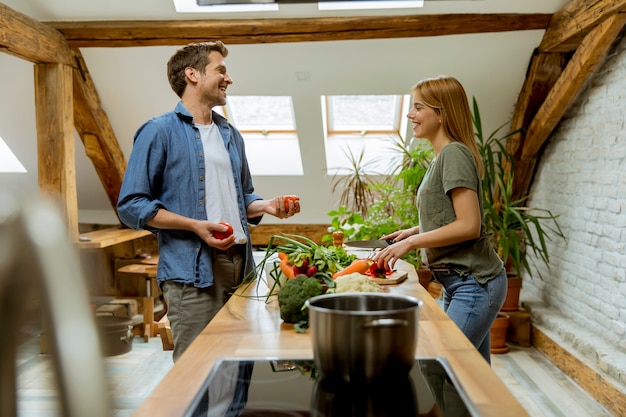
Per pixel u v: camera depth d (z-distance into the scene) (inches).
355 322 41.9
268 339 56.7
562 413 137.3
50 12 183.5
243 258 98.0
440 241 86.4
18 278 16.6
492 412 38.0
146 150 91.8
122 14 184.4
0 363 16.3
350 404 39.3
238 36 183.3
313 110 212.2
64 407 16.8
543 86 192.9
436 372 46.2
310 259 74.5
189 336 91.6
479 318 90.7
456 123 93.7
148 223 89.0
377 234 184.4
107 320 178.5
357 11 179.5
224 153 98.9
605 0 143.1
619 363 139.6
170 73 100.3
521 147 206.4
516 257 185.3
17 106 211.3
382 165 239.1
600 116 165.6
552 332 180.1
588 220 171.2
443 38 184.7
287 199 99.9
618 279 150.9
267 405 39.2
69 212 188.2
